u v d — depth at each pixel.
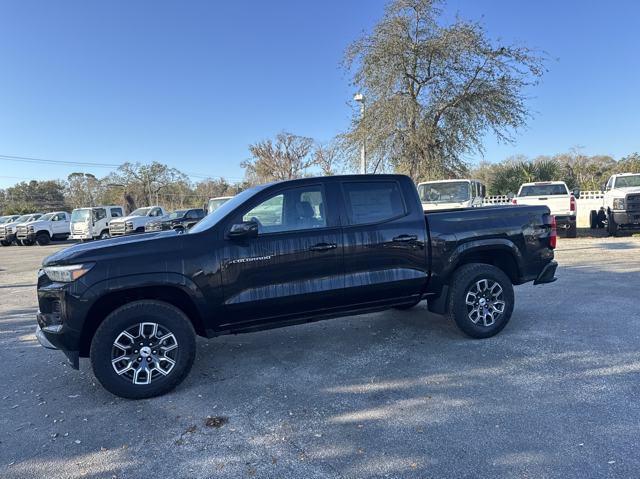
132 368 3.95
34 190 81.50
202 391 4.08
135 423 3.54
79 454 3.12
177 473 2.87
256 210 4.39
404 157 18.08
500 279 5.17
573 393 3.71
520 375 4.10
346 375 4.30
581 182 37.00
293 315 4.50
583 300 6.73
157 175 69.19
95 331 4.05
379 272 4.70
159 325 3.99
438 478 2.70
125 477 2.85
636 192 14.53
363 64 17.30
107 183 70.62
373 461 2.90
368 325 5.88
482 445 3.02
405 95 17.41
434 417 3.42
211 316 4.19
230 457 3.02
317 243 4.45
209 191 74.88
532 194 16.27
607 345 4.78
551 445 2.98
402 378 4.16
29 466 3.00
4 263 17.16
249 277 4.24
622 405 3.47
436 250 4.95
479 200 14.68
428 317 6.15
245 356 4.93
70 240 30.92
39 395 4.14
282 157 44.91
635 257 10.71
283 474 2.80
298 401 3.80
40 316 4.02
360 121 18.08
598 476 2.65
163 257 4.01
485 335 5.14
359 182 4.78
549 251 5.52
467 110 17.05
